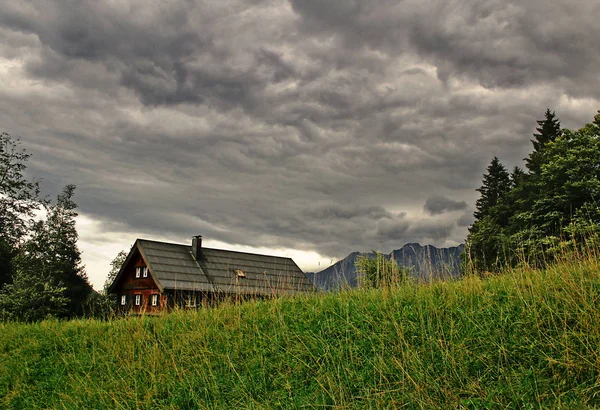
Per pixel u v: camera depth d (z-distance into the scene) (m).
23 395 10.45
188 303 14.37
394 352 7.78
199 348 10.18
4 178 41.31
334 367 7.83
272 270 34.84
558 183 28.67
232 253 34.47
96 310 26.23
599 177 27.27
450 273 10.72
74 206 44.41
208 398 8.27
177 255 31.50
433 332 7.93
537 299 8.03
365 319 9.17
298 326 9.80
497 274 10.64
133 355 10.89
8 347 13.83
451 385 6.66
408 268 11.27
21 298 27.19
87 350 12.08
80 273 43.69
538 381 6.25
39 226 42.59
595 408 5.47
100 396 9.30
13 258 38.50
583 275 8.78
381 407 6.64
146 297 30.48
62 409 9.33
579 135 30.41
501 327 7.59
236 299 13.52
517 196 39.66
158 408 8.42
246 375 8.63
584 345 6.52
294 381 7.96
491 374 6.72
